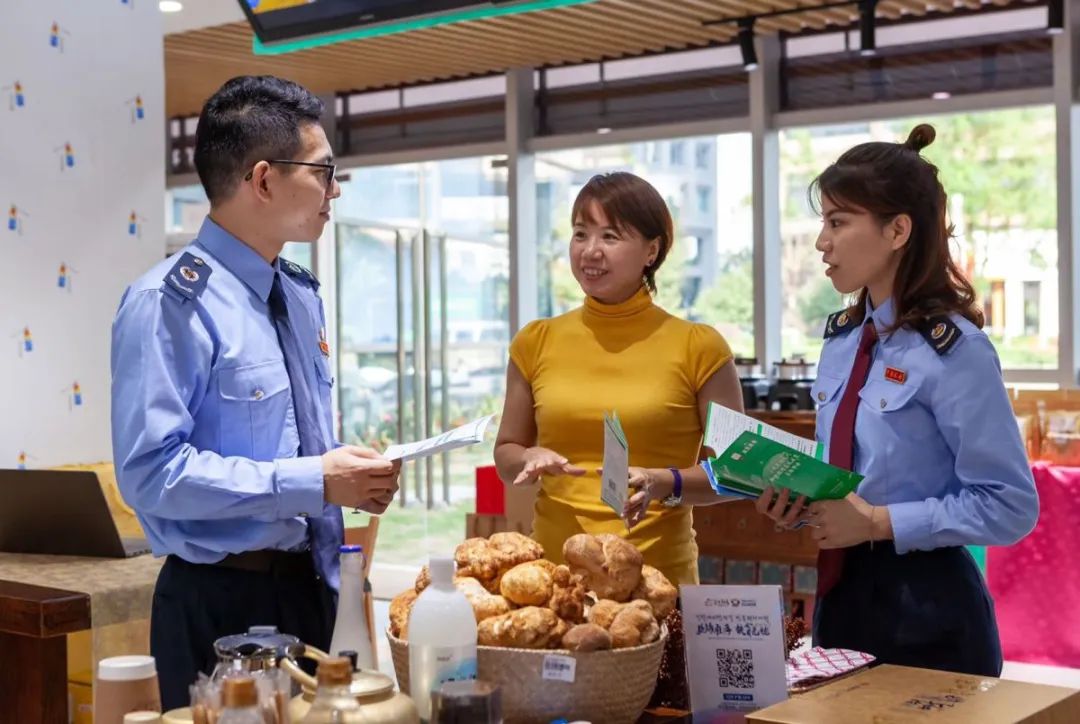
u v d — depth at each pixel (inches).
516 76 292.8
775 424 234.4
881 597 92.1
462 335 311.6
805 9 232.5
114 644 146.8
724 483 83.0
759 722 68.1
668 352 110.7
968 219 250.1
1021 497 88.4
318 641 92.0
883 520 89.0
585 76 289.4
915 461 91.9
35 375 171.5
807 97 264.4
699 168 277.6
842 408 95.4
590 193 110.1
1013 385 246.5
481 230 306.2
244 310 90.7
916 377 91.1
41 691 118.2
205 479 83.1
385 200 322.3
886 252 93.2
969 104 245.1
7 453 168.1
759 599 76.9
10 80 166.9
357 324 328.5
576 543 77.7
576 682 70.4
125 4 181.8
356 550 77.4
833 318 102.4
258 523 88.5
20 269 169.0
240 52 272.1
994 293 248.2
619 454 84.7
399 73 294.7
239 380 88.8
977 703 70.7
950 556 92.0
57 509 138.9
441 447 83.4
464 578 76.2
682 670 81.7
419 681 68.4
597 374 111.4
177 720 63.4
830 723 66.9
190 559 89.6
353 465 84.7
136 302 86.3
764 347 268.4
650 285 115.2
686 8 232.5
